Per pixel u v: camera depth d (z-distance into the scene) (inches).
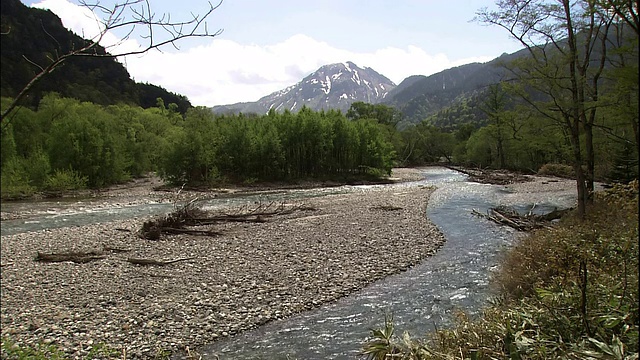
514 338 183.5
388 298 519.5
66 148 2003.0
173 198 1627.7
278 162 2325.3
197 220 1031.0
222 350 394.9
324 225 969.5
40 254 703.7
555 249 355.6
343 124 2596.0
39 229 1037.2
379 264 658.2
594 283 251.0
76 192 1854.1
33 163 1845.5
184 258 694.5
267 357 380.2
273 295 528.7
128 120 3144.7
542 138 875.4
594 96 784.9
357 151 2603.3
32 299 515.2
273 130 2367.1
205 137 2267.5
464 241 813.9
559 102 784.9
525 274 399.5
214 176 2145.7
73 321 449.1
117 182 2313.0
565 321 206.8
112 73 4717.0
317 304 504.7
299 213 1167.6
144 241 833.5
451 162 4330.7
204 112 3193.9
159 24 114.0
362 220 1026.1
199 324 445.4
